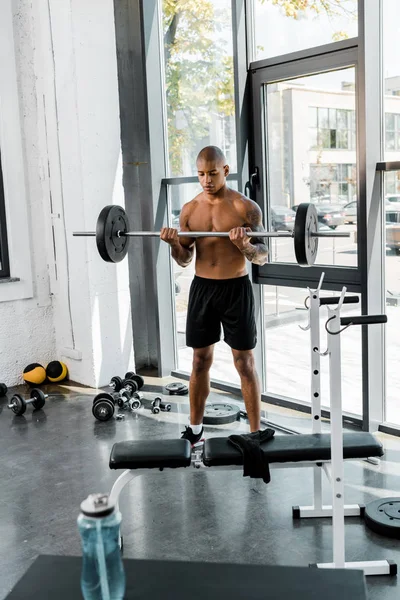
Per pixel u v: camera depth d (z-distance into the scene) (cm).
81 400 414
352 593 128
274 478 297
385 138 321
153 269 451
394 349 336
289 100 360
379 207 323
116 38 438
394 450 319
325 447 223
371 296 326
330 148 342
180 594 129
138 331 475
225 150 398
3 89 428
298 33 349
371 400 334
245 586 131
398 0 306
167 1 420
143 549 240
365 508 256
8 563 234
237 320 308
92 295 429
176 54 421
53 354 471
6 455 332
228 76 387
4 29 423
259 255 299
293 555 233
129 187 455
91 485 295
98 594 117
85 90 412
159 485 295
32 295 454
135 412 388
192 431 327
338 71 332
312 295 239
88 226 421
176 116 431
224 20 384
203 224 308
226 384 422
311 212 268
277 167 373
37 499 283
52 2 413
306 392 381
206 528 254
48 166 442
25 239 447
